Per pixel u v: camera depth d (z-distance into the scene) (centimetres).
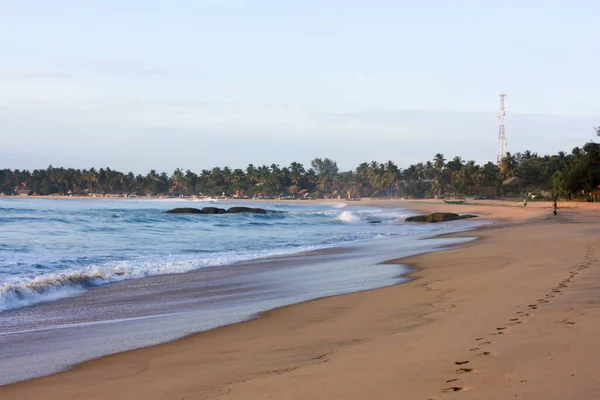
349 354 807
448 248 2798
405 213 9344
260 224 5900
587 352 692
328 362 771
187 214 7475
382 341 876
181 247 3253
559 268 1661
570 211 6894
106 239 3703
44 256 2645
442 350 770
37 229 4406
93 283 1856
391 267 2122
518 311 1016
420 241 3434
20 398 719
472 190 17900
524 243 2717
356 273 1998
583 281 1352
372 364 734
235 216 7225
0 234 3891
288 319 1181
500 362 680
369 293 1473
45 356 965
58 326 1243
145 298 1595
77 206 12950
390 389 619
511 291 1292
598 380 585
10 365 911
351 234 4431
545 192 13562
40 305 1499
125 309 1436
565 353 695
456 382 620
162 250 3064
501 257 2172
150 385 741
